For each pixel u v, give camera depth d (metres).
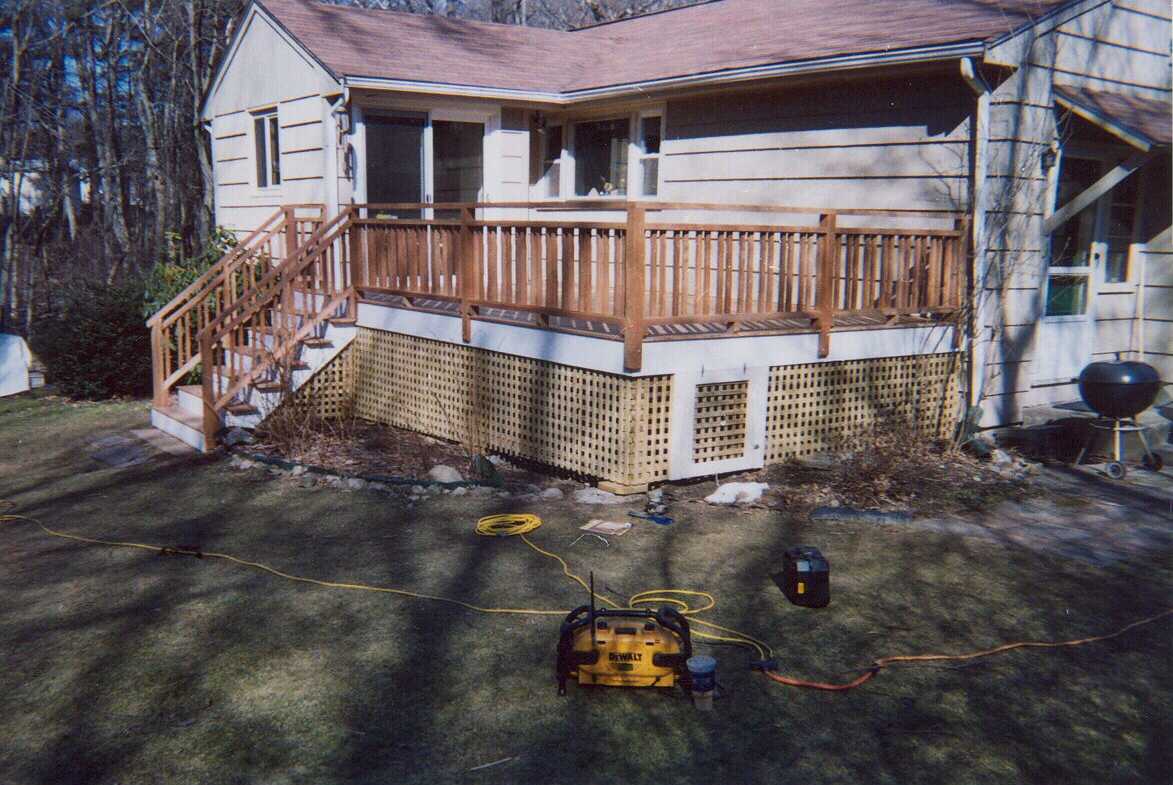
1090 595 5.45
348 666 4.61
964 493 7.36
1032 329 9.14
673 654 4.30
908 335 8.49
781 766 3.76
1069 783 3.64
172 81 21.94
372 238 9.71
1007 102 8.37
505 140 12.56
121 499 7.73
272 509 7.30
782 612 5.23
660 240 7.03
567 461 7.66
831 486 7.44
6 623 5.19
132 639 4.94
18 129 22.84
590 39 14.95
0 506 7.69
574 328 7.50
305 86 11.57
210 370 8.99
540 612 5.24
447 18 14.54
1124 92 9.65
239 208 13.87
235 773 3.73
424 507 7.24
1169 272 10.04
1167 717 4.12
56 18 22.14
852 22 10.62
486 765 3.77
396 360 9.47
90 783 3.67
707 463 7.59
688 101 11.29
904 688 4.38
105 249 22.19
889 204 9.24
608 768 3.75
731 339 7.50
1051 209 9.05
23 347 13.06
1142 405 7.94
